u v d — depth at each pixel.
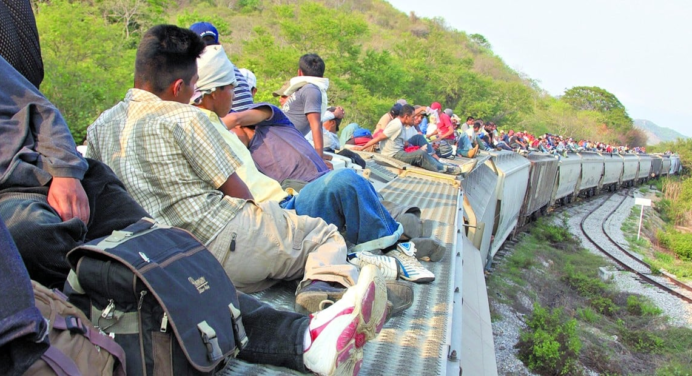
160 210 2.43
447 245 4.59
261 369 2.06
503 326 11.22
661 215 41.47
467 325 4.81
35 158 1.93
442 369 2.34
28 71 2.47
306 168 3.92
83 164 2.01
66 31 15.81
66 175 1.93
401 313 2.93
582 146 48.94
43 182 1.92
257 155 3.93
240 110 3.95
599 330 13.45
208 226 2.43
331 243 2.73
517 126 55.88
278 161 3.90
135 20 26.66
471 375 3.75
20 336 1.21
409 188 7.67
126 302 1.63
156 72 2.46
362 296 1.88
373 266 1.94
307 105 4.71
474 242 8.25
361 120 29.31
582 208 33.53
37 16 16.44
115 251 1.64
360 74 31.70
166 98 2.52
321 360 1.89
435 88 48.38
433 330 2.76
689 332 13.86
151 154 2.39
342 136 12.14
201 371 1.64
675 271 21.75
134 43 23.91
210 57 3.09
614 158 42.88
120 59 17.83
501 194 14.04
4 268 1.28
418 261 3.72
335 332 1.89
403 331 2.71
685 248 28.56
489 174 13.59
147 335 1.63
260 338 2.01
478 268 7.03
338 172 3.22
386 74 32.81
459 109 49.03
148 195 2.42
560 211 30.34
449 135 13.88
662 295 17.64
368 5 91.06
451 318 2.94
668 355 12.41
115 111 2.52
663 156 65.06
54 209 1.89
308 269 2.53
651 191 52.03
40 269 1.83
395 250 3.47
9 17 2.35
